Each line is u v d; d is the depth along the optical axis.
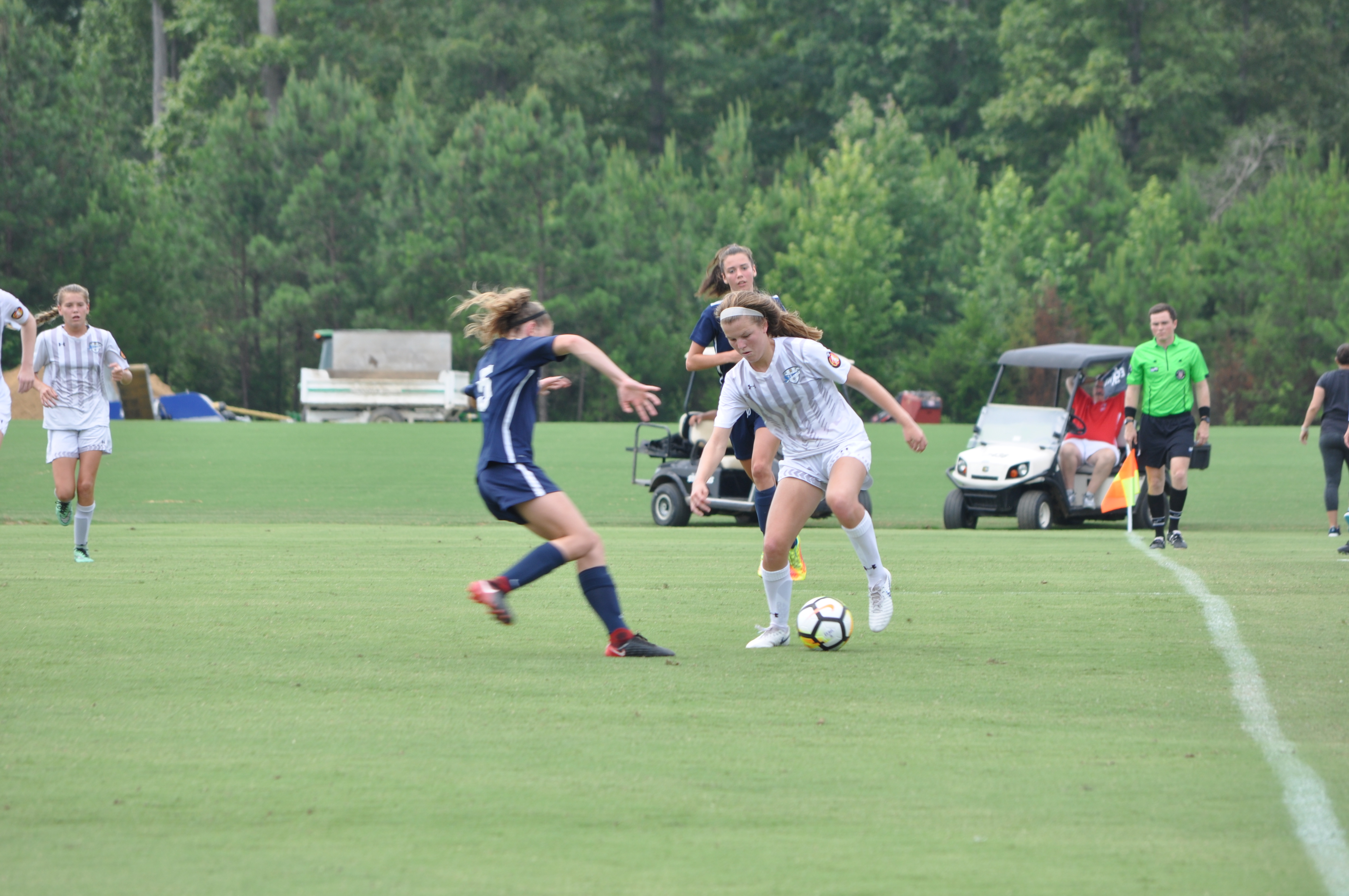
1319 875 11.34
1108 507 56.12
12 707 17.62
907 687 19.28
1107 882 11.16
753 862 11.64
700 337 29.56
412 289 175.75
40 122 160.62
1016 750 15.51
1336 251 180.50
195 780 14.15
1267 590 31.30
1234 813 13.05
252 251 175.62
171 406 158.25
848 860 11.70
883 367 189.38
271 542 44.47
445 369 163.25
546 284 179.62
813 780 14.22
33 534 47.28
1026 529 58.84
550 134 178.25
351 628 24.81
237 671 20.23
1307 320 177.25
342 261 181.00
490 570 35.34
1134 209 194.62
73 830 12.48
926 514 66.94
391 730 16.44
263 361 187.38
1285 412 175.62
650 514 66.00
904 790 13.84
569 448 100.69
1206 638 23.94
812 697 18.52
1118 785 14.03
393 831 12.50
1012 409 62.38
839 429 23.67
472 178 177.25
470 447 100.19
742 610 28.03
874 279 187.25
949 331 186.00
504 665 21.06
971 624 25.89
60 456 36.69
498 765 14.77
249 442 101.75
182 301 177.25
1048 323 179.25
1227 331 182.12
